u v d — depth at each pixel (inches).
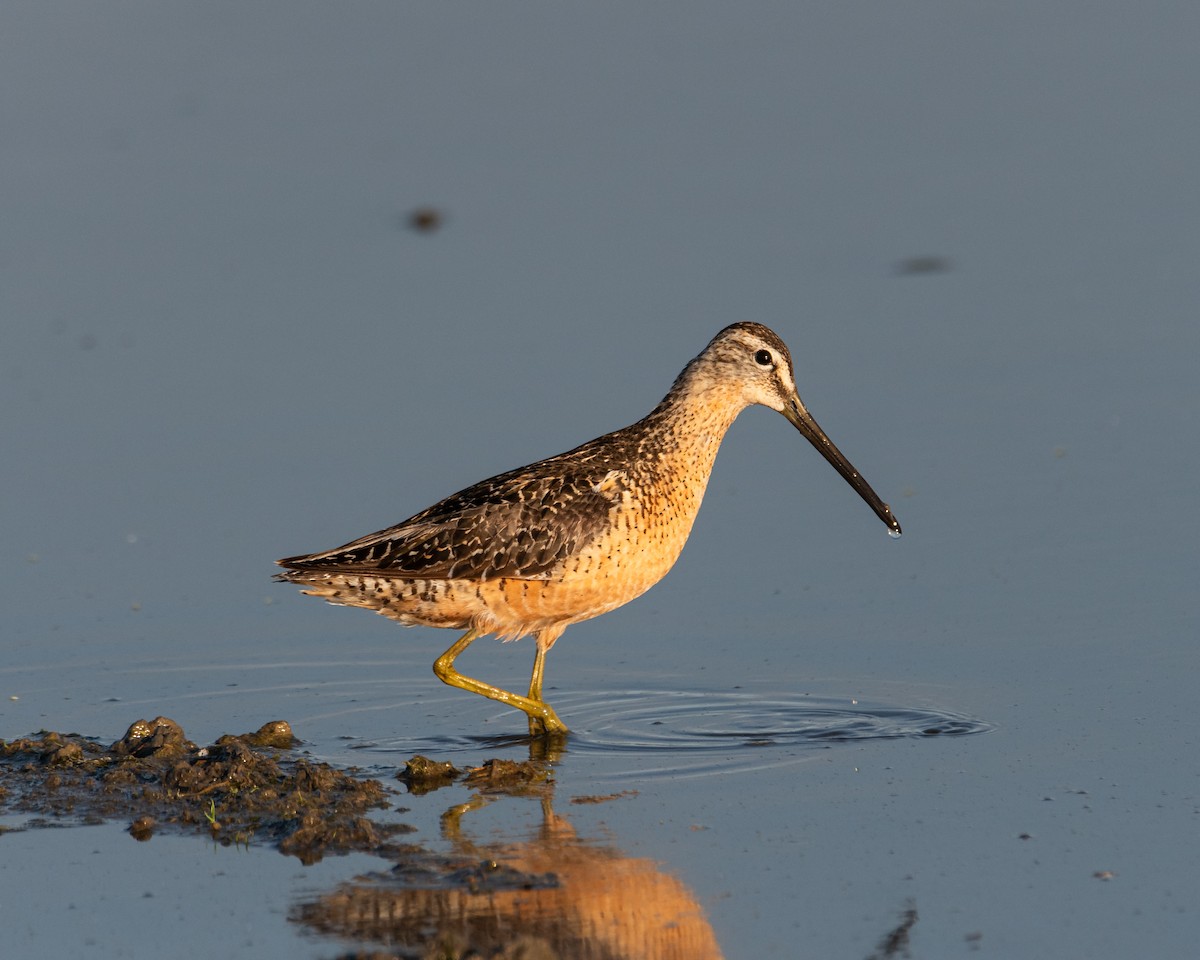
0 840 456.4
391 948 389.7
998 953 383.2
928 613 619.2
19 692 577.3
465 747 531.8
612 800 478.3
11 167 1117.1
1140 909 402.0
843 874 423.8
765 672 582.2
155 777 494.9
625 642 619.2
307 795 477.1
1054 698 541.3
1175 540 661.9
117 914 410.9
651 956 384.8
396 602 555.5
